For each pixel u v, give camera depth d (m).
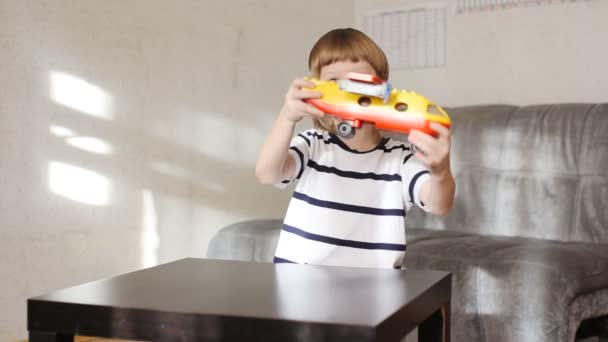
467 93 3.30
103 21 2.48
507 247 2.13
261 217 3.23
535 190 2.63
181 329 0.77
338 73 1.38
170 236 2.76
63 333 0.86
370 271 1.06
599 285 1.94
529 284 1.88
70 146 2.39
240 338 0.75
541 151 2.66
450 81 3.35
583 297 1.91
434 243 2.24
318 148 1.41
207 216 2.93
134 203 2.62
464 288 2.02
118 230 2.56
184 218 2.82
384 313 0.76
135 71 2.60
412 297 0.85
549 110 2.72
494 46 3.22
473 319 2.01
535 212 2.61
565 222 2.55
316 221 1.34
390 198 1.36
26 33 2.25
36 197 2.30
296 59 3.39
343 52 1.38
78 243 2.43
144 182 2.65
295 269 1.08
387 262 1.32
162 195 2.72
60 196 2.37
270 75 3.24
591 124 2.59
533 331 1.85
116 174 2.54
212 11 2.91
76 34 2.39
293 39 3.36
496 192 2.72
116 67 2.53
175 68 2.76
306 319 0.73
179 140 2.79
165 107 2.72
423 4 3.41
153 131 2.68
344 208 1.35
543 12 3.08
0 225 2.21
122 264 2.58
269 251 2.46
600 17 2.95
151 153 2.67
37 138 2.30
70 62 2.38
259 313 0.76
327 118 1.37
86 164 2.45
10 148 2.22
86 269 2.46
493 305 1.95
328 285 0.94
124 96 2.56
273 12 3.23
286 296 0.86
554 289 1.84
